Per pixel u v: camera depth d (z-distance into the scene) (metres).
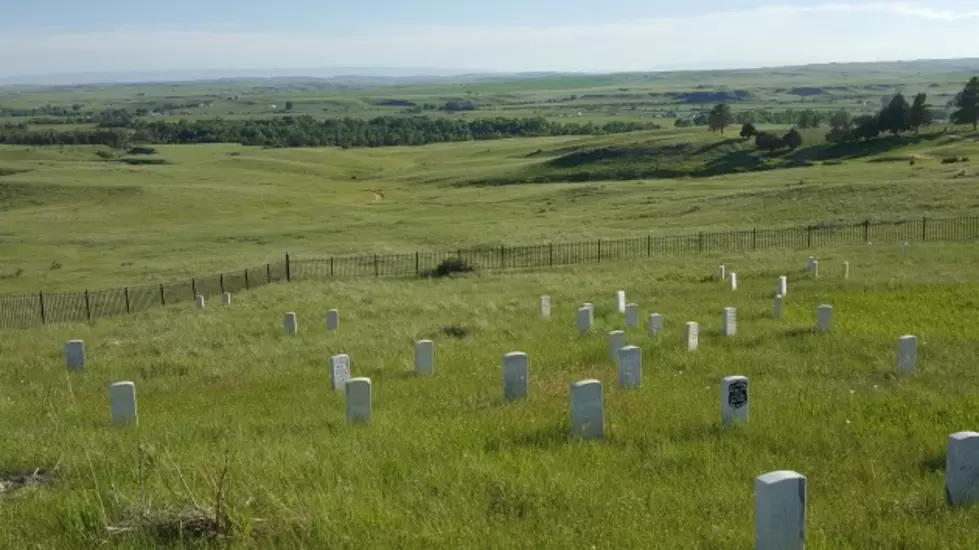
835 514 7.54
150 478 8.91
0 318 36.81
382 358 18.59
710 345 17.92
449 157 147.25
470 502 7.96
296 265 46.94
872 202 54.88
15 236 68.69
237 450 10.08
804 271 31.77
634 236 50.69
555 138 181.38
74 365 19.64
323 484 8.59
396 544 6.97
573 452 9.63
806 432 10.31
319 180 119.38
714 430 10.59
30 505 8.32
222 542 7.01
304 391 15.35
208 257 55.66
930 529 7.12
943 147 104.88
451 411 12.52
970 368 14.55
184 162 133.50
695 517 7.50
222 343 22.41
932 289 25.23
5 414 14.26
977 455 7.80
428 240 57.38
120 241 65.31
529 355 17.77
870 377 14.19
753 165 107.94
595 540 7.00
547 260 43.97
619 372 13.88
